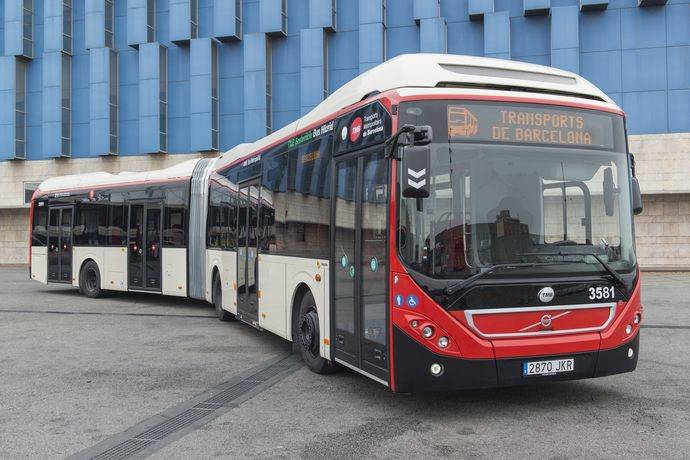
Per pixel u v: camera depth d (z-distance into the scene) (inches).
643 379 279.3
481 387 210.1
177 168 578.6
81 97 1288.1
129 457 189.9
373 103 237.8
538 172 222.8
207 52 1175.6
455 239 212.1
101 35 1239.5
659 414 225.5
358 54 1138.0
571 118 230.5
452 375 208.7
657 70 1023.0
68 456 191.5
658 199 1029.8
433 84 228.1
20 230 1325.0
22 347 375.9
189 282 546.3
